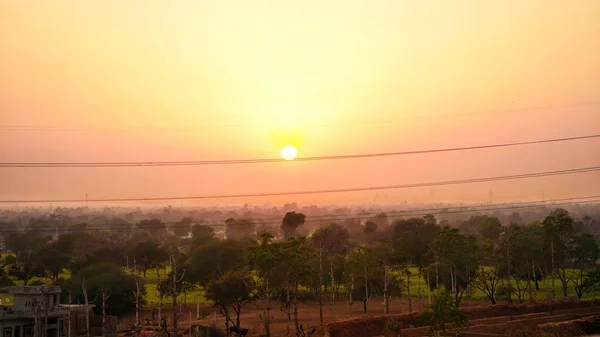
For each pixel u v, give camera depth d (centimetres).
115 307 10300
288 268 8094
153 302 12494
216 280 10062
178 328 9181
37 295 8038
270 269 8219
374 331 7881
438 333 6925
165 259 16000
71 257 16800
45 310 7569
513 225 15675
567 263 15538
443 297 7094
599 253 13988
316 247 14588
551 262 12238
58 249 18250
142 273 17800
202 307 11900
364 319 8056
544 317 8281
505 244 11438
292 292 10869
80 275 11331
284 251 8019
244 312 11194
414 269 18112
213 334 8350
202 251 12738
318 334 7794
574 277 13275
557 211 15700
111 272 11056
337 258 12706
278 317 10231
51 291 8138
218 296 9075
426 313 7088
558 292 12406
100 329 8594
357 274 10744
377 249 11469
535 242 11488
